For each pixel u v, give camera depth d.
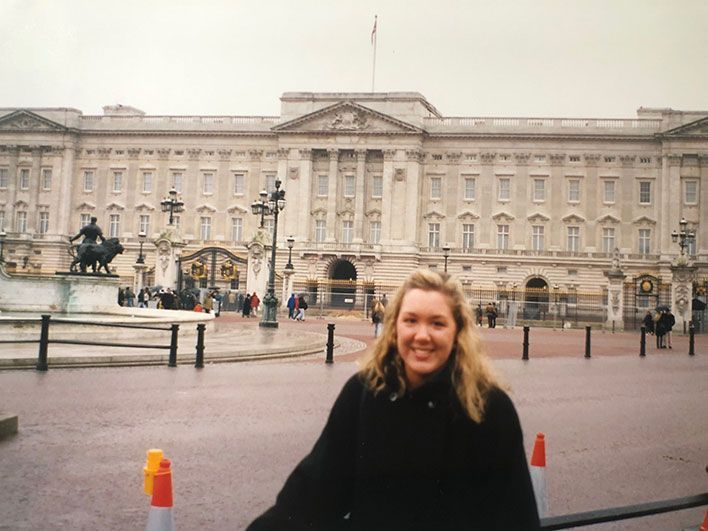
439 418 3.57
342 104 87.00
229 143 91.38
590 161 83.81
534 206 84.88
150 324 28.44
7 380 16.31
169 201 56.16
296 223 87.62
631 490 9.46
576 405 16.28
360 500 3.61
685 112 81.38
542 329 58.19
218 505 8.11
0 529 7.07
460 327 3.77
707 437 13.18
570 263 83.19
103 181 93.62
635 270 81.44
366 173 88.06
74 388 15.62
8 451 10.08
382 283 84.75
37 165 94.19
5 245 93.06
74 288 32.28
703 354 33.78
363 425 3.69
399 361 3.77
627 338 46.41
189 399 14.86
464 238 86.06
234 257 57.53
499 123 87.00
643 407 16.41
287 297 65.12
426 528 3.51
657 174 82.44
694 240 80.19
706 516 5.99
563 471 10.28
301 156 88.25
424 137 86.88
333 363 23.12
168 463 4.94
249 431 12.00
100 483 8.74
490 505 3.53
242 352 23.02
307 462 3.80
